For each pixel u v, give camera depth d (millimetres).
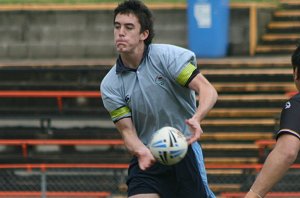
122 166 37531
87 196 37594
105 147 40531
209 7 47625
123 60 16859
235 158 39469
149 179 17359
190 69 16469
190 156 17406
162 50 16719
